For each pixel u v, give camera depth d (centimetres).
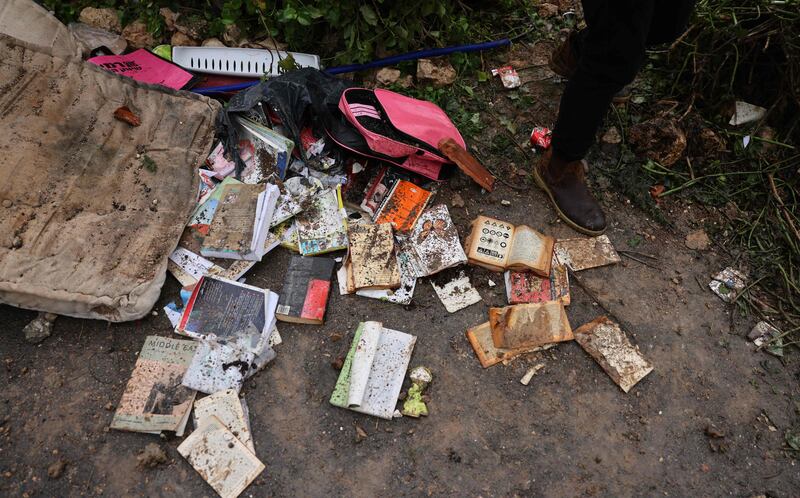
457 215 214
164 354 176
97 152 204
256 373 176
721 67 230
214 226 198
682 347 189
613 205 222
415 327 187
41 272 175
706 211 223
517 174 228
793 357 189
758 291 204
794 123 229
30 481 156
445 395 174
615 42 150
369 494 157
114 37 253
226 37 248
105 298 175
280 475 159
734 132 234
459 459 164
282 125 222
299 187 211
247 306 184
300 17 226
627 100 244
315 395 173
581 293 199
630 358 183
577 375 180
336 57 245
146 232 193
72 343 179
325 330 185
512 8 280
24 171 189
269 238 202
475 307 193
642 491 162
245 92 223
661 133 224
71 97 209
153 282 183
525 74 260
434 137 211
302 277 193
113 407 168
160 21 255
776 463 169
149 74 238
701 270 208
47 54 212
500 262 198
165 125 218
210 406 167
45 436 163
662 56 251
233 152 218
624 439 170
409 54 249
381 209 210
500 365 181
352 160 219
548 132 236
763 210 219
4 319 182
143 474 158
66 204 190
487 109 246
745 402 179
